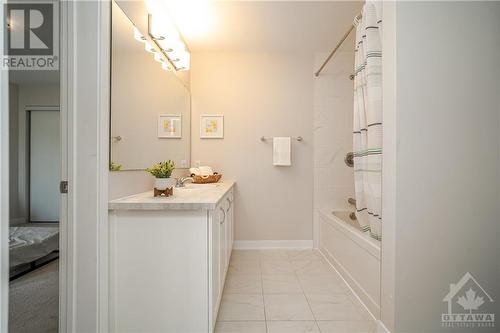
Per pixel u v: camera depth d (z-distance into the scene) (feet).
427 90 4.58
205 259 4.63
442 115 4.60
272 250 10.27
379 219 6.04
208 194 5.90
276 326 5.40
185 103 9.59
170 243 4.62
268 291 6.87
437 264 4.61
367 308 6.05
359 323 5.53
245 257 9.45
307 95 10.44
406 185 4.58
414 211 4.59
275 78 10.44
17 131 12.73
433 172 4.60
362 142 6.75
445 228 4.61
